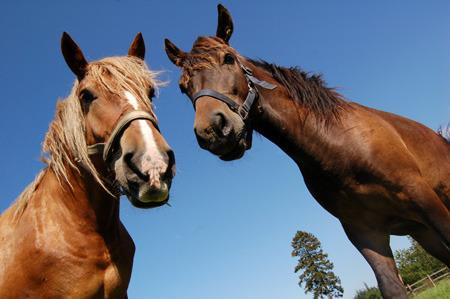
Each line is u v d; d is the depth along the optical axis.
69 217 3.11
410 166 4.03
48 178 3.36
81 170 3.19
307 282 45.12
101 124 3.03
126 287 3.31
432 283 23.86
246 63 4.56
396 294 3.99
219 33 4.80
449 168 4.55
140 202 2.73
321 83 4.58
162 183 2.64
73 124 3.12
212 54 4.40
